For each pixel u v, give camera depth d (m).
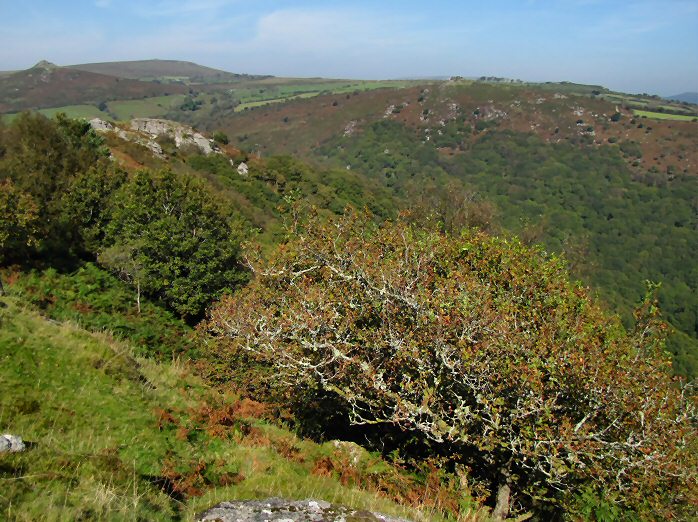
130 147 67.00
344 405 13.30
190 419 9.55
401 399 10.18
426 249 14.04
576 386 9.50
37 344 8.96
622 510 10.34
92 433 7.36
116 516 4.96
